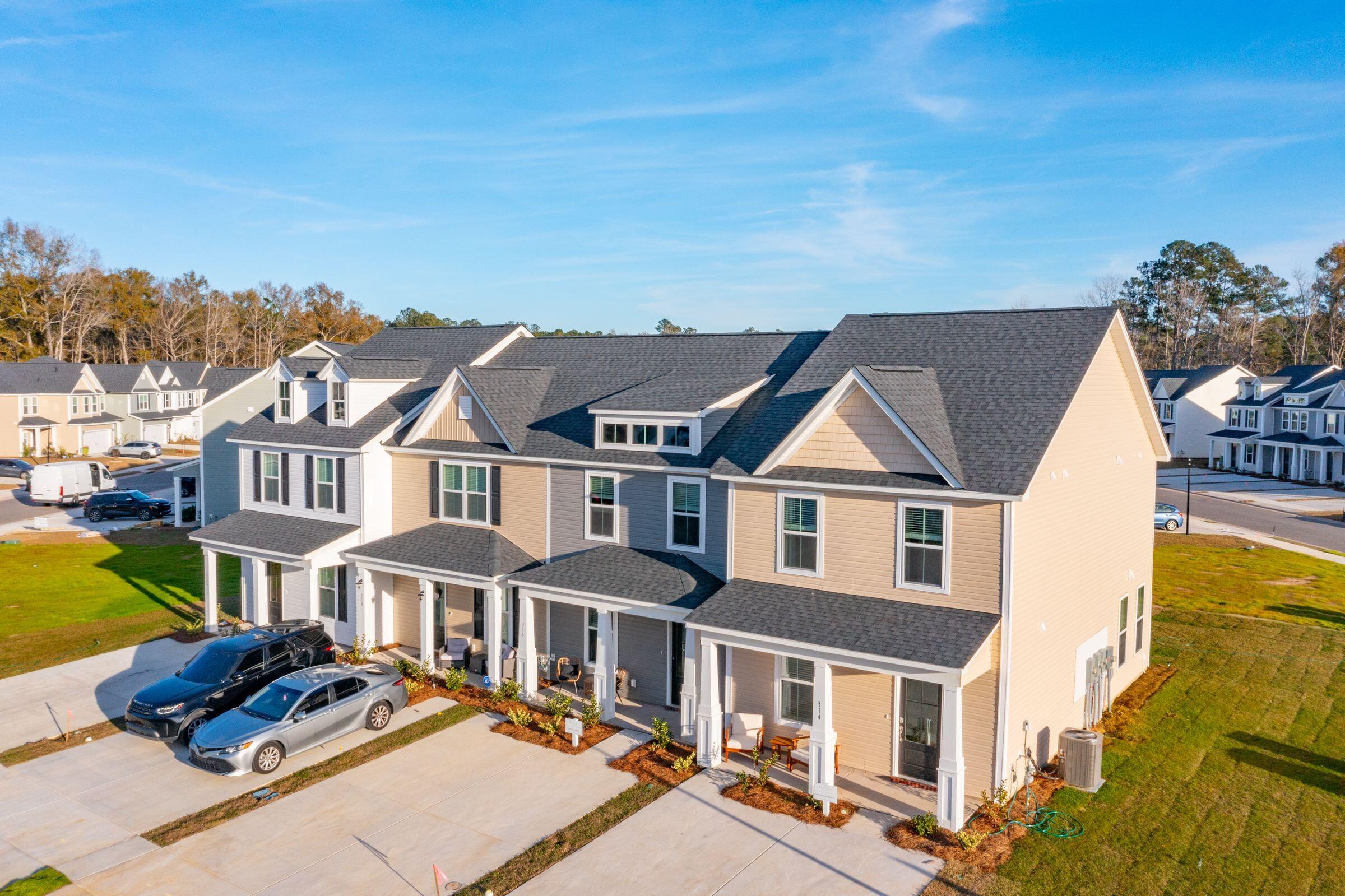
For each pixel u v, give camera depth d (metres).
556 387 26.03
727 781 16.77
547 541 23.06
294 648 21.12
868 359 20.41
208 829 14.95
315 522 26.59
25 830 14.93
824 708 15.66
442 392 24.92
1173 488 61.00
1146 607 23.23
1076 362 17.80
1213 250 112.00
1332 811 15.40
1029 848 14.18
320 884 13.27
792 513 17.88
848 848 14.23
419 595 25.20
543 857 13.98
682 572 19.89
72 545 40.47
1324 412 62.91
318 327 132.62
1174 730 19.14
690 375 23.41
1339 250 103.31
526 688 21.17
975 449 16.36
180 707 18.44
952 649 14.72
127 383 83.81
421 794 16.28
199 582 33.34
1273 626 27.16
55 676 22.64
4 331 98.44
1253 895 12.86
